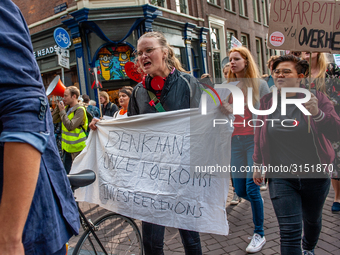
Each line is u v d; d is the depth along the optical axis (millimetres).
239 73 2984
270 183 1965
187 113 1971
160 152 2031
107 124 2273
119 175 2162
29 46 896
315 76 3053
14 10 888
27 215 842
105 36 9672
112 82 10484
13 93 818
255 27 18297
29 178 806
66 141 4352
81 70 9914
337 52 1987
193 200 1916
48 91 4309
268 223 3232
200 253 1975
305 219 2082
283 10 2006
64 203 1055
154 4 11102
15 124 805
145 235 2020
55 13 10406
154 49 1897
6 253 786
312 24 1985
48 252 961
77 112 4324
